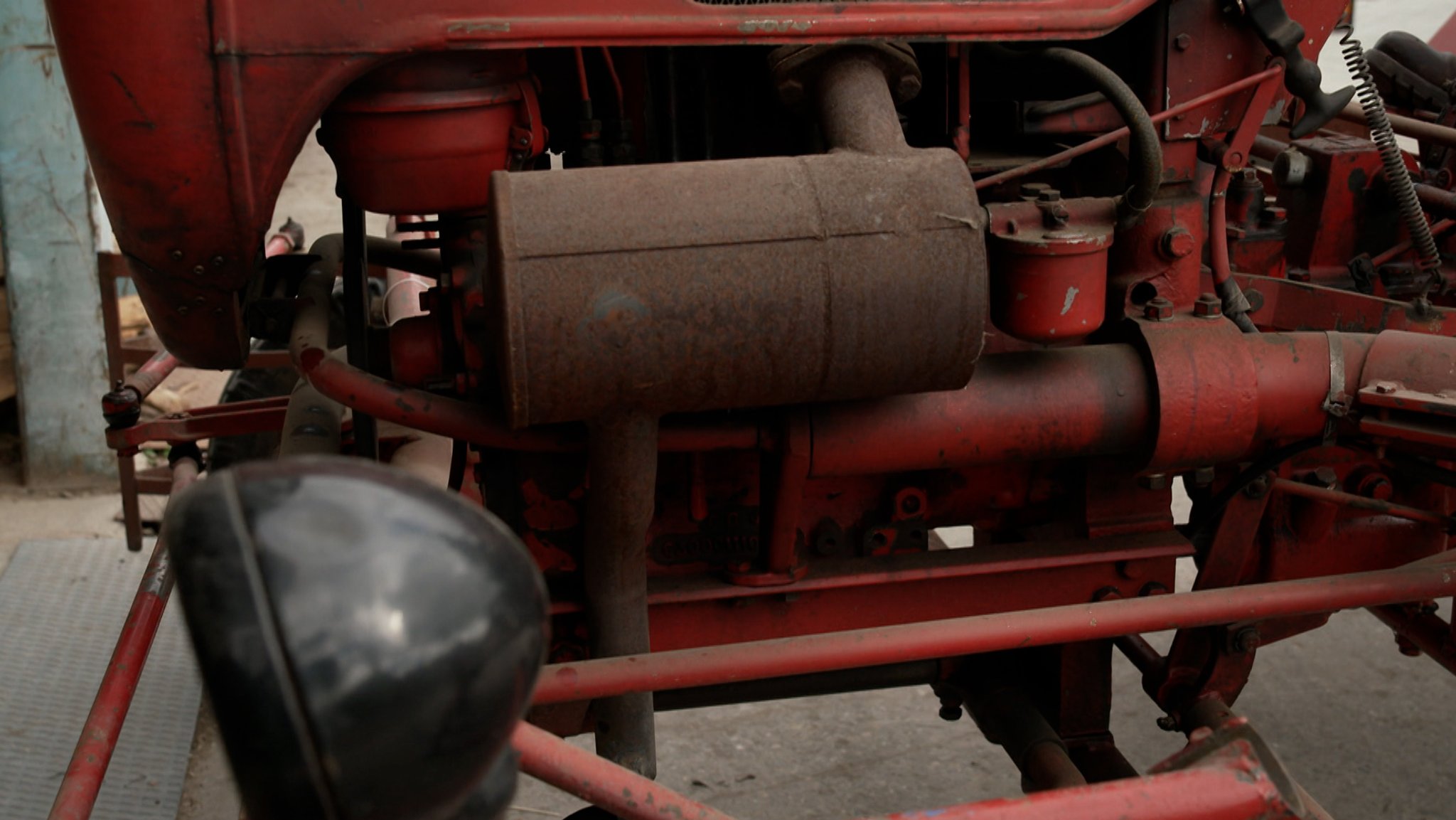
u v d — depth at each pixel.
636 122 2.09
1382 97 3.30
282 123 1.62
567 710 2.06
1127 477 2.17
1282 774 1.42
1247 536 2.23
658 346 1.56
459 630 0.61
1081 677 2.23
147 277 1.73
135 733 3.29
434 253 2.69
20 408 4.73
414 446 2.39
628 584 1.84
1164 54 2.02
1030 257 1.80
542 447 1.85
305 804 0.60
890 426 1.87
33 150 4.52
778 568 2.04
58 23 1.56
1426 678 3.44
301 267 2.36
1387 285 2.91
